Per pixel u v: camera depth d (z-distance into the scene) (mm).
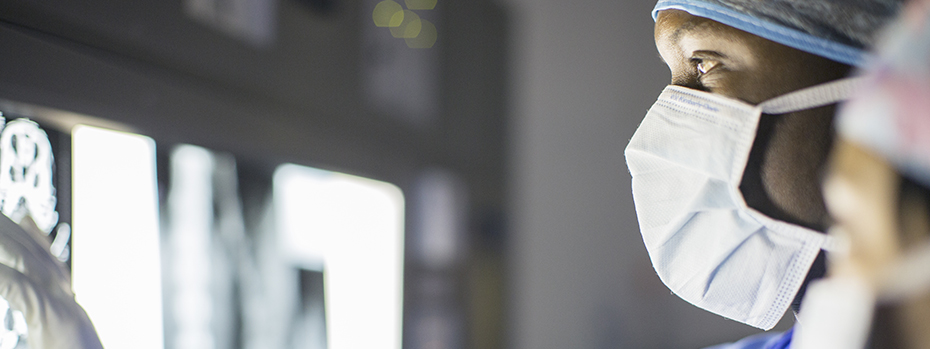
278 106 1174
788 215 653
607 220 2549
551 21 2420
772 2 652
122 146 879
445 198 1785
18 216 762
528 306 2188
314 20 1308
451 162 1824
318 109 1303
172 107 921
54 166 807
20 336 715
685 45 682
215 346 1016
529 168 2264
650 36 2707
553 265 2299
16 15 776
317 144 1282
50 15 803
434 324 1705
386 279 1515
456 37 1891
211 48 999
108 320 862
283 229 1193
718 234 674
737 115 664
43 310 688
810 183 645
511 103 2221
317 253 1281
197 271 987
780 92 655
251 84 1099
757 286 669
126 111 869
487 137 2021
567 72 2453
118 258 873
